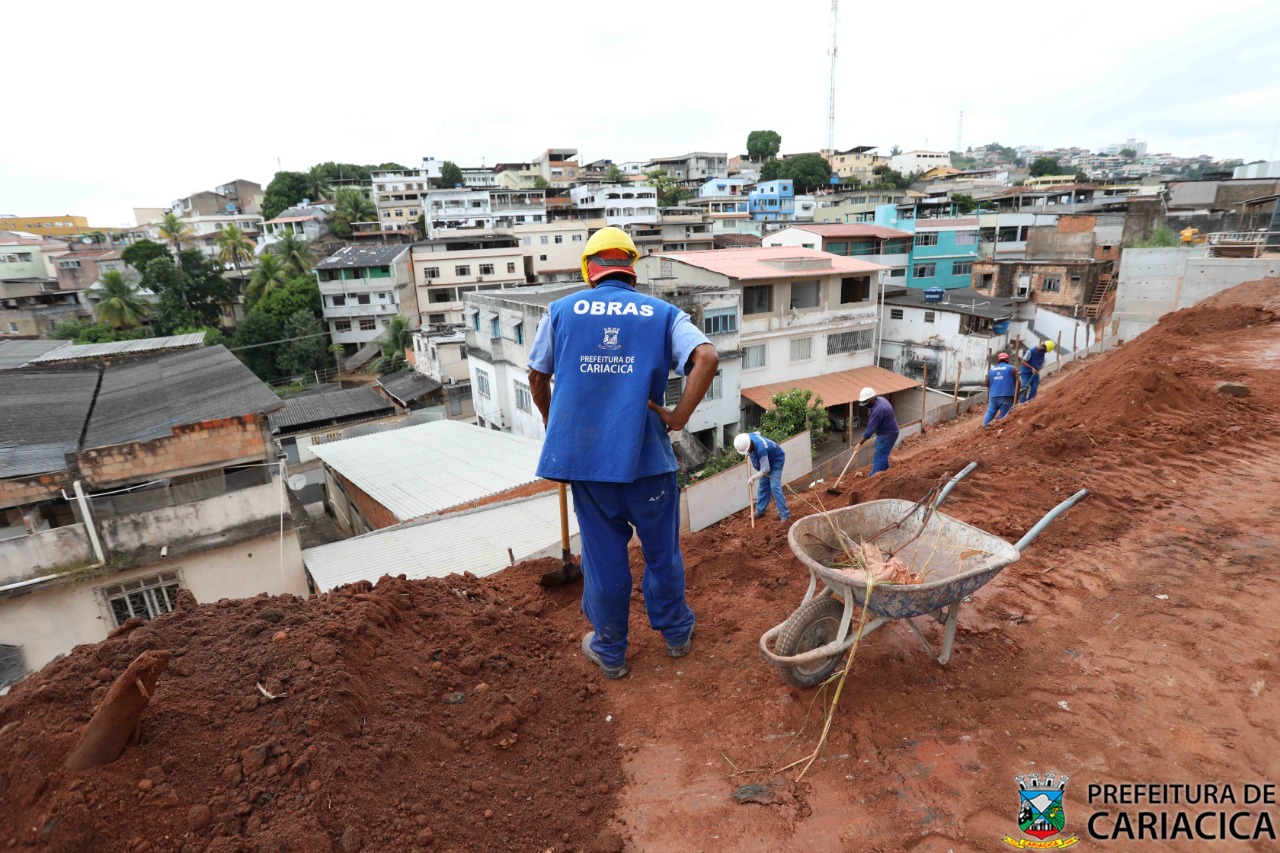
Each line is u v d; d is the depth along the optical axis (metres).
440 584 4.46
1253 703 3.24
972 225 39.41
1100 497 5.64
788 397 22.95
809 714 3.33
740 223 59.94
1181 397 7.94
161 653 2.50
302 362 40.50
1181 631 3.84
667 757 3.16
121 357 20.00
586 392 3.14
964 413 17.91
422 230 59.84
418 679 3.34
